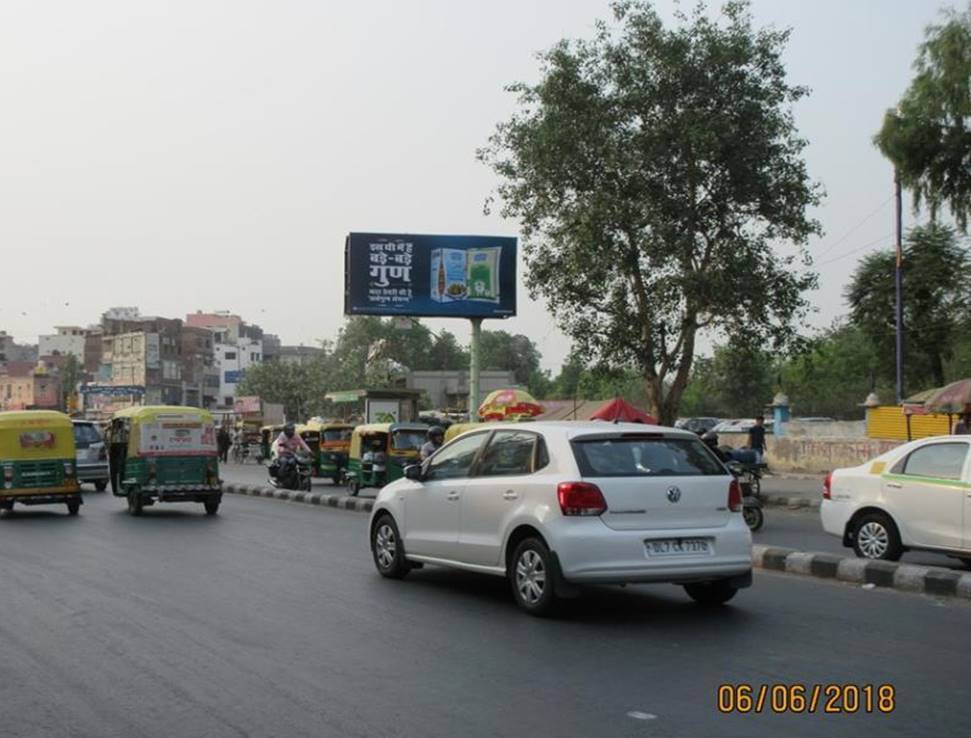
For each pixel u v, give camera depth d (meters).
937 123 31.44
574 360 27.02
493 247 34.81
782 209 24.97
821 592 10.47
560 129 24.69
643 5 24.98
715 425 46.75
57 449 20.12
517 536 9.23
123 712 6.11
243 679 6.84
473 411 34.84
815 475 30.89
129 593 10.33
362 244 34.19
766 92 24.83
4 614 9.23
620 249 24.72
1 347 128.00
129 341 105.19
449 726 5.74
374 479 23.67
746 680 6.76
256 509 22.05
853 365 58.38
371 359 77.06
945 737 5.58
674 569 8.71
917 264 40.47
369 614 9.12
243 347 132.25
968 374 41.66
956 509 11.48
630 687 6.58
